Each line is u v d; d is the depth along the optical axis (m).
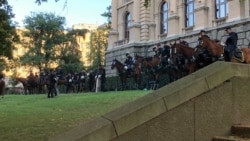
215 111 5.11
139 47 40.34
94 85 32.91
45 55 61.59
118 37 45.72
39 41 61.47
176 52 21.25
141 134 4.54
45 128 10.91
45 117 13.30
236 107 5.32
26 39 61.88
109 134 4.35
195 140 4.91
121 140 4.42
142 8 40.84
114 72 42.31
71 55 63.03
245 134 5.05
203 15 32.91
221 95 5.20
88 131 4.30
